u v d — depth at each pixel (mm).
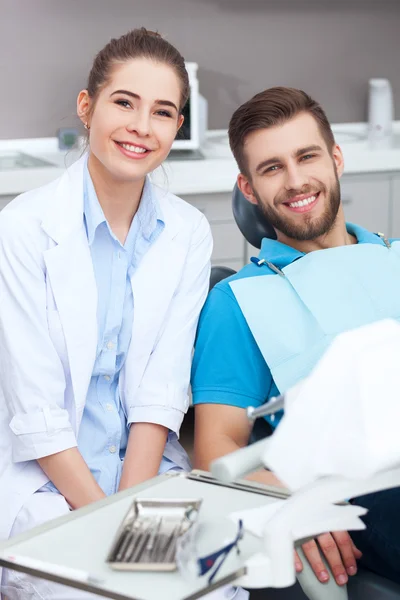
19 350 1692
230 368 1821
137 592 1023
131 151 1742
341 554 1533
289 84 4418
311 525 1073
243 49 4297
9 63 3990
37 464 1722
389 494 1584
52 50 4027
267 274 1903
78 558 1109
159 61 1751
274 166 1906
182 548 1065
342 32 4445
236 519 1132
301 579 1479
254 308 1815
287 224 1934
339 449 988
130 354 1804
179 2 4148
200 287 1906
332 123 4531
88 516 1227
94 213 1771
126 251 1805
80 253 1742
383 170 3783
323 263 1880
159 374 1809
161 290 1817
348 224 2082
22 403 1678
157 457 1777
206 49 4242
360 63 4508
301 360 1764
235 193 2137
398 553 1544
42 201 1774
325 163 1914
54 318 1724
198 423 1831
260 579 1054
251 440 1844
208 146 4027
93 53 4078
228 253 3564
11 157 3867
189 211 1949
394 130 4625
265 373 1829
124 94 1725
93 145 1769
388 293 1872
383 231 3854
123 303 1800
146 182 1863
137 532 1154
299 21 4355
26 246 1720
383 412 982
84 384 1729
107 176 1780
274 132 1885
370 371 991
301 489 1065
